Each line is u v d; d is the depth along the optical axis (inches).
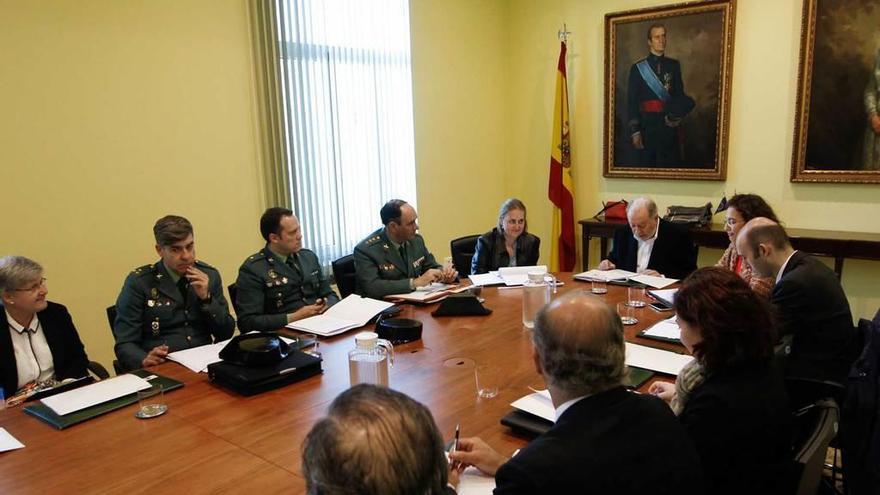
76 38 120.5
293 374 77.8
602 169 206.7
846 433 74.8
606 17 195.8
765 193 178.4
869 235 159.2
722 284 57.1
